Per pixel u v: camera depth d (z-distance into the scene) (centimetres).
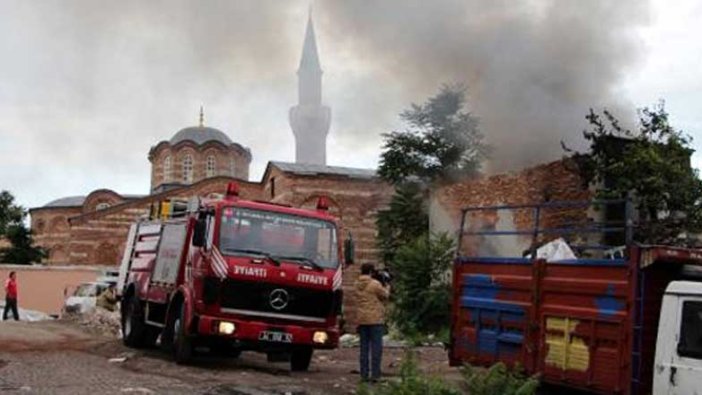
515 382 930
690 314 843
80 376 1262
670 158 2292
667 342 858
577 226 1287
